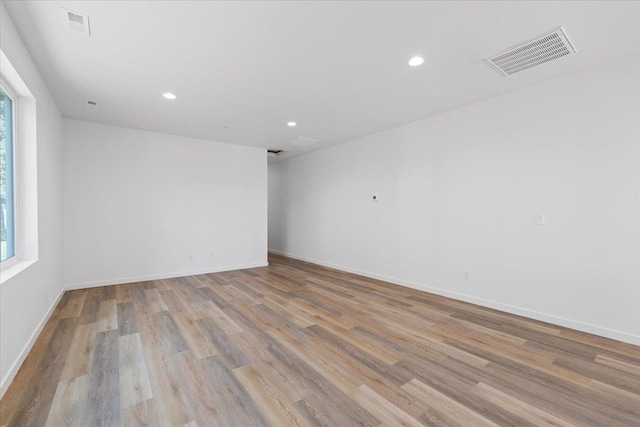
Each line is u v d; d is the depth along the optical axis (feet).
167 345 8.18
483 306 11.63
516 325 9.70
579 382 6.47
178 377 6.62
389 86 10.26
